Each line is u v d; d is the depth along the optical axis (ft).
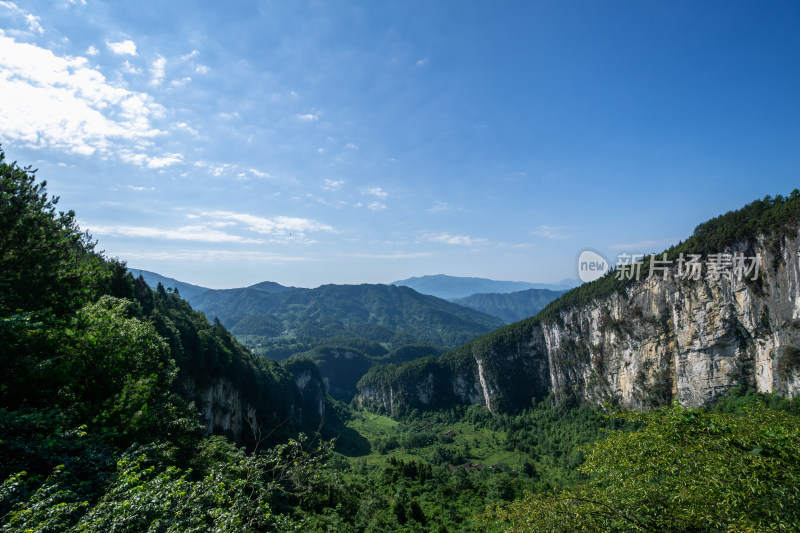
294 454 51.21
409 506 172.76
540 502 52.03
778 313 259.39
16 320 50.29
